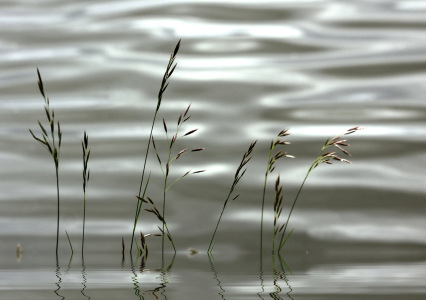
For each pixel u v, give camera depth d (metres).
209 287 4.62
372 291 4.42
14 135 9.45
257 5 13.76
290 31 12.59
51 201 8.05
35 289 4.56
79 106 10.19
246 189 8.12
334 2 13.85
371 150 8.77
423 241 6.88
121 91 10.59
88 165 8.73
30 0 14.47
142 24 13.00
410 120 9.49
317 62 11.38
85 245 7.00
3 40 12.66
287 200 7.88
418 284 4.70
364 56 11.49
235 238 7.17
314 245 6.88
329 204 7.77
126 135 9.35
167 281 4.91
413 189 7.93
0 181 8.46
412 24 12.70
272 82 10.71
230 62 11.46
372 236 7.03
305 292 4.39
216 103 10.10
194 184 8.23
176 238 7.23
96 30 12.87
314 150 8.81
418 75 10.77
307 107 9.94
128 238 7.23
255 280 4.95
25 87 10.81
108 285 4.72
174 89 10.53
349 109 9.85
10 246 6.93
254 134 9.24
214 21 13.09
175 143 9.10
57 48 12.22
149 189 8.20
